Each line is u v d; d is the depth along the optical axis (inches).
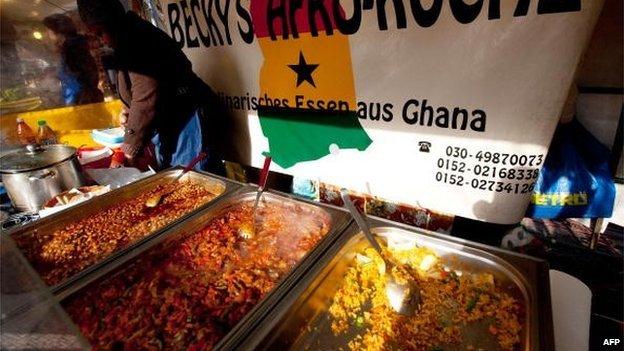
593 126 60.9
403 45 58.1
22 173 66.1
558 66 46.4
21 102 121.1
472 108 55.2
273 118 84.2
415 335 41.0
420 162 64.8
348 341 41.5
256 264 54.0
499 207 59.2
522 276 42.3
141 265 52.4
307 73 72.6
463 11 50.6
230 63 86.2
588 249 64.6
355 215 56.4
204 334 40.8
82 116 131.9
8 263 38.8
